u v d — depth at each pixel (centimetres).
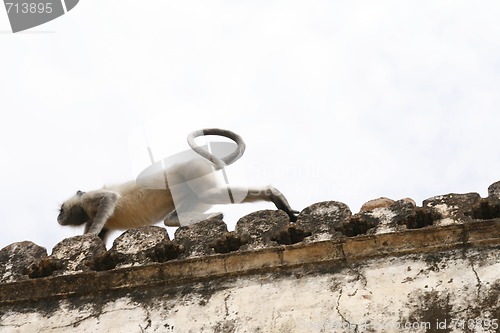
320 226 1436
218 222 1476
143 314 1377
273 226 1450
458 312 1285
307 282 1375
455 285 1322
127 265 1440
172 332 1343
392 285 1345
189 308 1371
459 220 1398
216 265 1417
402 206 1438
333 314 1323
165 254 1455
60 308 1409
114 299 1407
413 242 1390
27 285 1438
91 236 1495
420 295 1322
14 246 1504
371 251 1393
